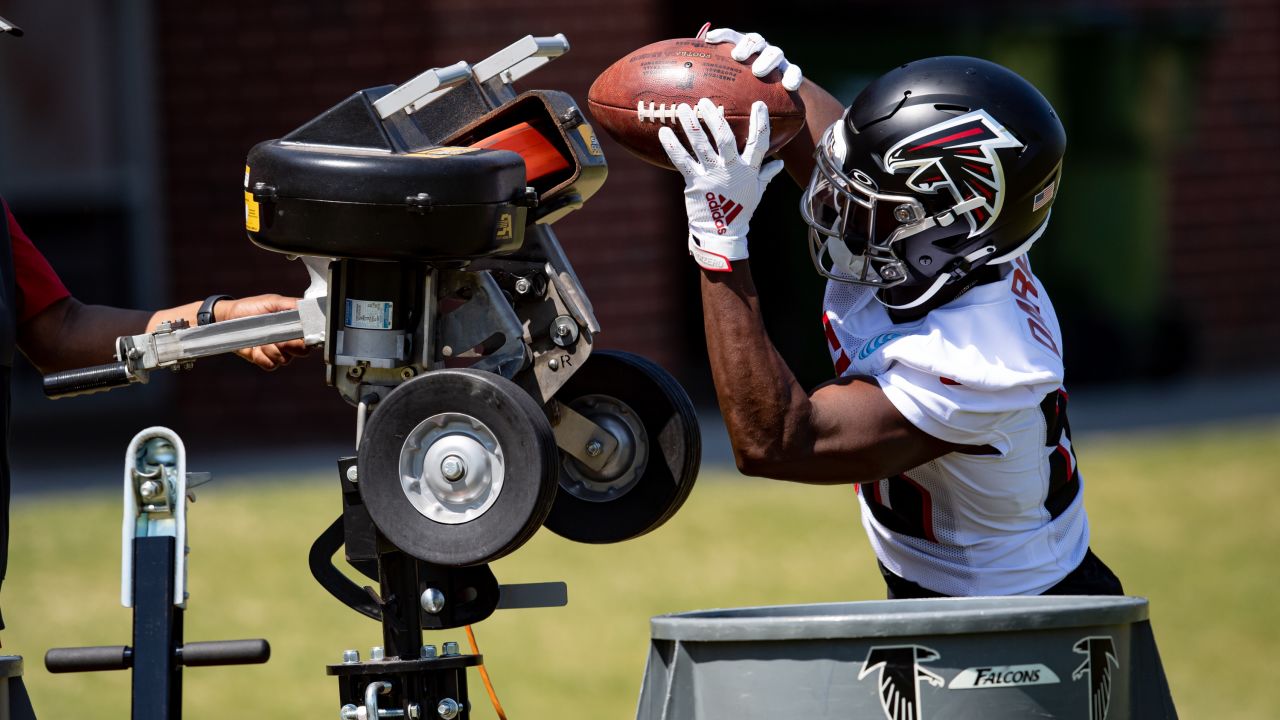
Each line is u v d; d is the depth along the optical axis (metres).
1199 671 21.77
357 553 9.88
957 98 10.76
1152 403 42.00
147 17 42.31
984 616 9.30
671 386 11.11
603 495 11.20
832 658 9.34
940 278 10.95
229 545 27.72
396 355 9.83
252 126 37.38
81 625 23.45
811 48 39.25
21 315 12.11
